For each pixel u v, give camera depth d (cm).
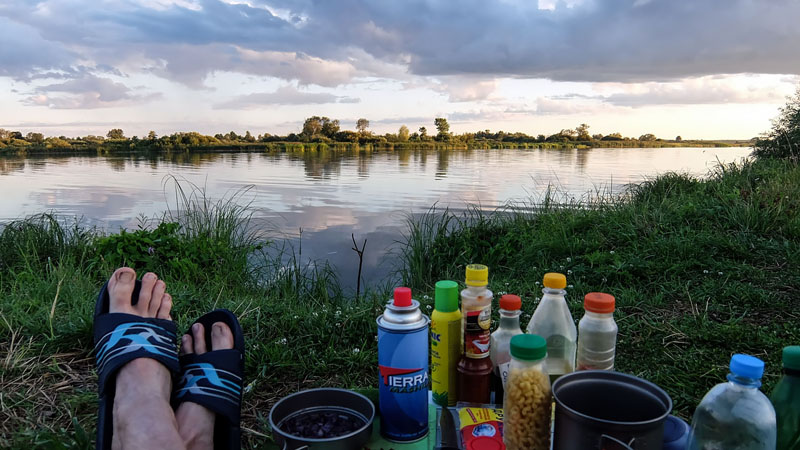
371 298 392
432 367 157
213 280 455
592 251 471
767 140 1188
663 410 108
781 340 283
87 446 174
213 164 3878
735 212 521
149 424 151
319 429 138
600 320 138
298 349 273
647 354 279
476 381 147
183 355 187
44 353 258
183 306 333
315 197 1521
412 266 536
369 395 176
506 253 521
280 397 233
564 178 2005
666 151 6444
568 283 405
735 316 328
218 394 169
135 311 200
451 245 562
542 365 123
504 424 127
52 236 517
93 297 335
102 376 168
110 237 486
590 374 118
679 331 300
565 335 146
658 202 660
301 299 455
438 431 140
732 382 111
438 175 2472
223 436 171
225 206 630
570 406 115
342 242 801
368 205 1320
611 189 811
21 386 226
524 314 339
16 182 2183
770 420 107
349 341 293
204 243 498
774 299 346
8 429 196
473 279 148
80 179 2356
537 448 121
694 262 412
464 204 1296
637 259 420
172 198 1521
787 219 499
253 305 343
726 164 844
